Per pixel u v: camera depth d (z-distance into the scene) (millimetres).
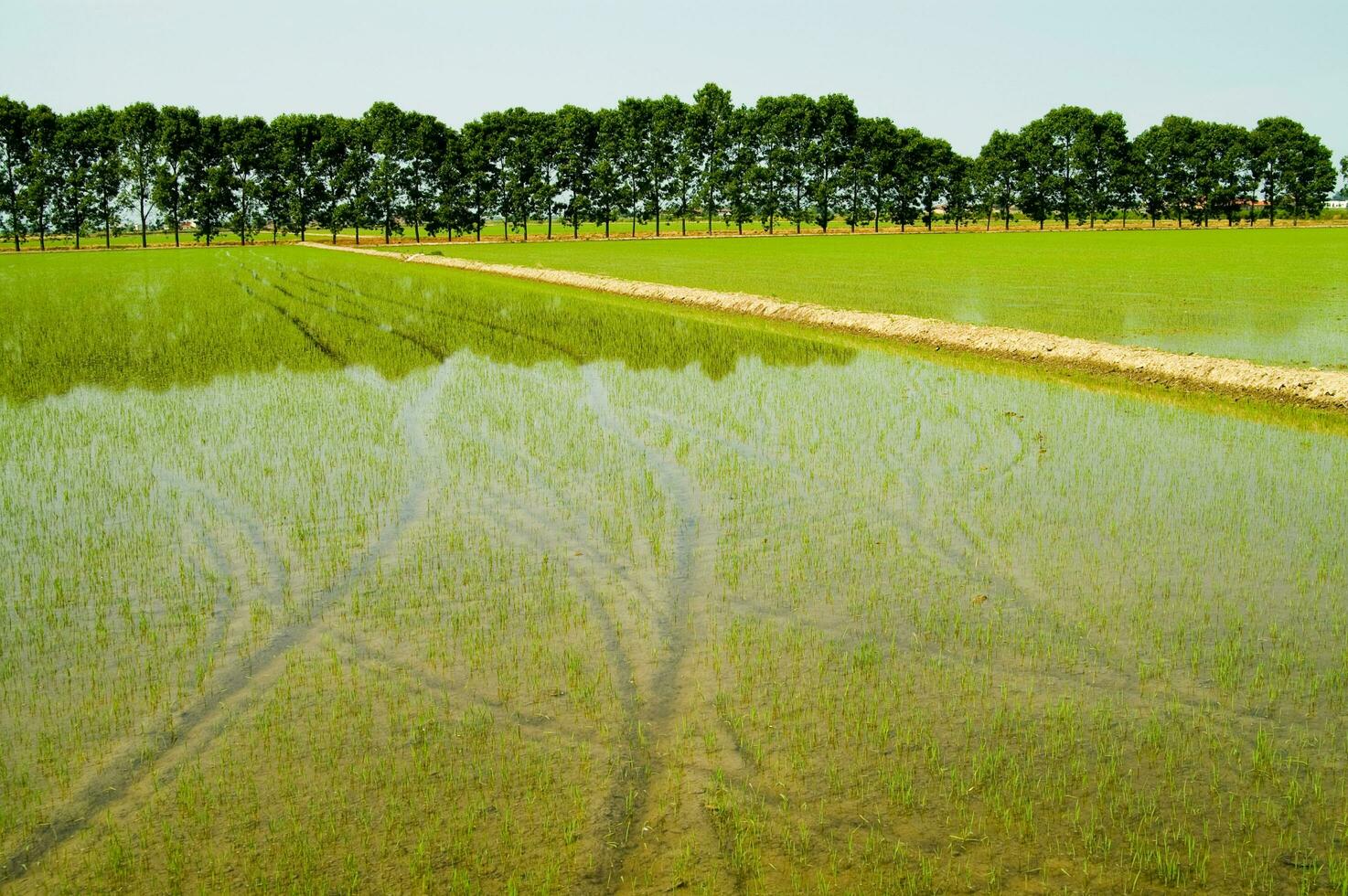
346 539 10375
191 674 7398
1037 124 118312
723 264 55312
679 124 110375
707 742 6402
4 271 57750
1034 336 21953
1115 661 7508
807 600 8727
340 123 107875
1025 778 5980
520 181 109375
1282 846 5363
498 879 5121
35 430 15234
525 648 7797
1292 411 15906
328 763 6191
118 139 100875
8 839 5488
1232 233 96500
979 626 8141
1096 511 11016
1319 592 8742
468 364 21125
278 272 53125
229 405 17000
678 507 11375
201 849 5375
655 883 5102
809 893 5016
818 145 112625
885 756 6223
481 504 11523
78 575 9391
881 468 12820
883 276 44094
